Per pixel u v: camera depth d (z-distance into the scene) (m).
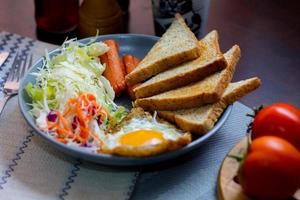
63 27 0.72
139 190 0.51
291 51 0.70
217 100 0.53
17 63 0.64
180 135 0.51
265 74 0.66
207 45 0.61
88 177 0.51
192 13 0.66
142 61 0.61
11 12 0.76
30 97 0.56
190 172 0.52
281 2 0.79
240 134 0.57
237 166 0.50
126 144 0.49
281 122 0.48
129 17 0.76
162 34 0.69
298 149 0.48
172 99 0.54
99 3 0.68
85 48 0.62
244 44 0.70
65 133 0.52
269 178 0.45
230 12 0.77
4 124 0.57
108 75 0.61
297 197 0.47
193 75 0.56
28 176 0.51
